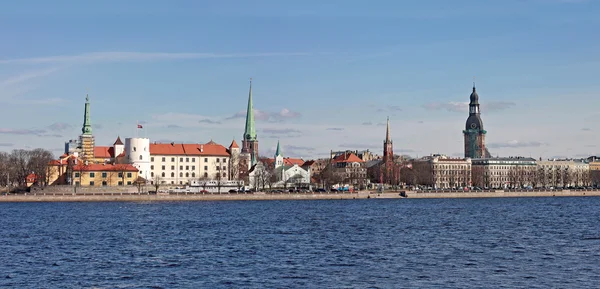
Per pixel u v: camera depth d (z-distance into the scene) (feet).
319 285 263.90
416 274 285.23
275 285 264.31
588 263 312.29
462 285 262.88
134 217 615.16
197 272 291.99
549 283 265.95
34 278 279.69
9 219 590.96
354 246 377.09
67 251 361.51
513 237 425.28
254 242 399.65
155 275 285.23
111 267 305.94
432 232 460.96
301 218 602.44
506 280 271.90
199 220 577.43
